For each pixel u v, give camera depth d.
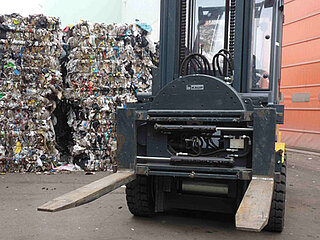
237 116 3.81
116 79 7.58
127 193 4.51
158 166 4.00
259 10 4.42
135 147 4.09
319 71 12.17
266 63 4.41
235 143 3.92
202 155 4.07
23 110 7.34
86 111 7.53
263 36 4.42
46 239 3.84
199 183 4.26
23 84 7.28
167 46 4.56
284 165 4.05
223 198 4.29
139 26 7.85
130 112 4.10
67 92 7.55
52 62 7.39
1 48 7.19
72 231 4.10
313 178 7.84
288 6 13.51
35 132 7.41
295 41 13.20
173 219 4.64
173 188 4.48
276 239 3.97
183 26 4.61
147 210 4.58
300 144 12.97
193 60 4.62
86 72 7.49
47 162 7.50
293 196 6.13
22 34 7.23
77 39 7.46
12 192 5.84
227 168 3.83
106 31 7.58
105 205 5.22
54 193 5.80
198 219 4.66
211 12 4.60
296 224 4.54
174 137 4.28
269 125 3.67
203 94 3.94
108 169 7.69
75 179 6.83
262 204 3.04
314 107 12.40
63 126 8.53
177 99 4.02
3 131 7.27
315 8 12.30
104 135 7.62
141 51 7.77
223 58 4.53
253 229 2.61
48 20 7.34
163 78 4.58
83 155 7.64
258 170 3.69
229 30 4.55
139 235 4.00
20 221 4.43
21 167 7.36
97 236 3.95
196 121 4.01
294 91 13.28
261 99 4.02
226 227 4.36
